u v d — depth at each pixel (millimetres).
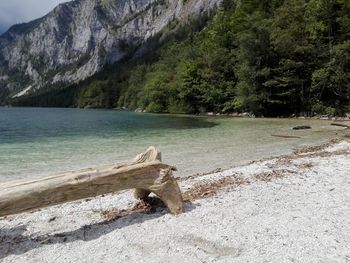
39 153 19859
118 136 28875
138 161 8172
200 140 24594
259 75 54812
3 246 6719
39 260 6098
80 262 5977
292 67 54406
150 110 85375
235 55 65438
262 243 6477
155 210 8531
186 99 73875
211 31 84188
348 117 46750
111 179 7469
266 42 55500
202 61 72312
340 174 11898
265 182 11055
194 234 7000
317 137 25500
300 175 11906
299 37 55750
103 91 147750
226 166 15297
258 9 73750
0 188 6543
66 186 6965
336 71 50719
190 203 8969
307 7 58562
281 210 8289
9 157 18469
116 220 7988
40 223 8016
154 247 6484
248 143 22641
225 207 8594
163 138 26453
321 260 5773
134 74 128875
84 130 35531
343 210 8188
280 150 19562
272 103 55625
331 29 56281
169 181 8117
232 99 64188
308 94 54781
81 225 7801
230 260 5852
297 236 6742
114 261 5977
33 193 6652
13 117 70000
